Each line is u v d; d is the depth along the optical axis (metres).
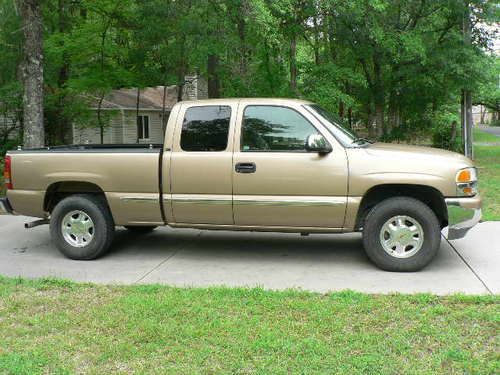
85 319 4.59
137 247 7.52
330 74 16.48
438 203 6.27
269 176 6.21
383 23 17.66
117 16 16.14
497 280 5.65
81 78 16.67
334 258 6.74
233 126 6.37
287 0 13.02
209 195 6.41
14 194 7.08
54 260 6.91
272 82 16.61
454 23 18.97
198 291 5.29
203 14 14.13
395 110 24.06
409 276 5.88
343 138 6.25
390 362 3.71
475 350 3.88
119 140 27.05
